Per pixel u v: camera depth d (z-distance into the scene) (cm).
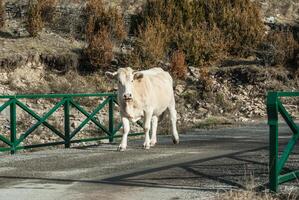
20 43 2866
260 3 3847
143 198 799
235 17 3369
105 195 822
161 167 1059
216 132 1834
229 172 995
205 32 3272
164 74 1454
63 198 805
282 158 820
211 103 2675
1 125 2020
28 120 2075
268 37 3334
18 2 3275
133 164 1104
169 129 1783
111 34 3123
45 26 3152
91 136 1917
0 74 2586
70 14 3225
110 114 1572
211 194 819
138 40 2970
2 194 839
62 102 1427
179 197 803
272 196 786
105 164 1112
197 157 1192
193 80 2898
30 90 2505
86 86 2680
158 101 1353
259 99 2811
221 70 3031
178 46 3116
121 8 3466
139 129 1931
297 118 2412
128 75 1250
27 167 1091
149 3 3375
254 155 1215
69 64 2794
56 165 1111
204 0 3494
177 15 3325
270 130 798
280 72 3042
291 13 3825
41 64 2742
